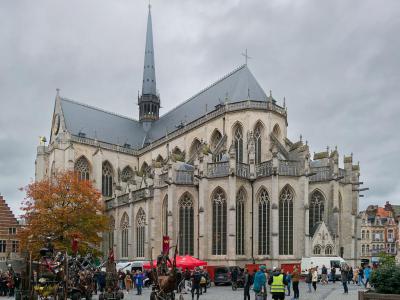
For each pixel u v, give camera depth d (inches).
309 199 3011.8
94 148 4188.0
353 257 3100.4
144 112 4923.7
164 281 1171.9
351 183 3184.1
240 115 3280.0
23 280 1449.3
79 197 2849.4
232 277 2053.4
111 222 3804.1
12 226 3885.3
